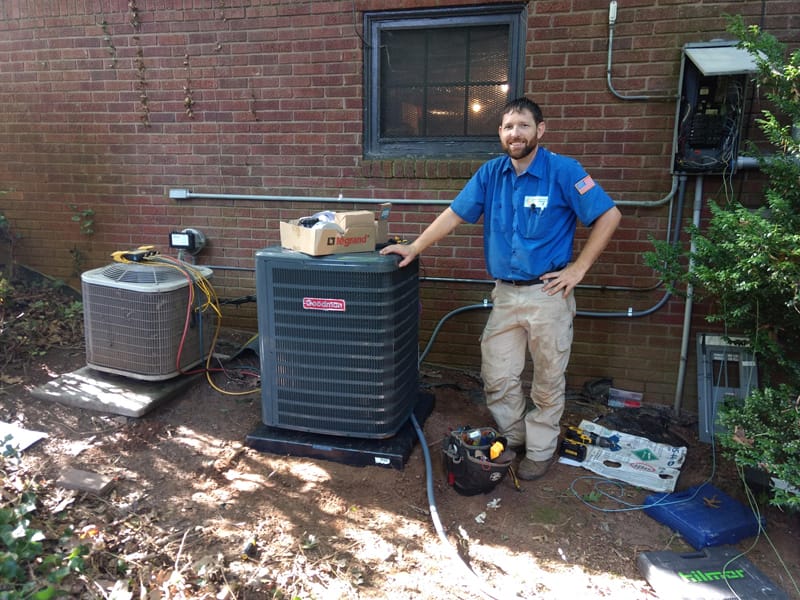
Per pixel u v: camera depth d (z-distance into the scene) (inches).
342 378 124.2
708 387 147.3
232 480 120.9
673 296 155.9
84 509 107.4
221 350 174.7
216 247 188.1
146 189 190.4
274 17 169.5
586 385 164.6
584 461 132.4
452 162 163.5
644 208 154.1
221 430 137.4
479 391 163.0
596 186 112.9
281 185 178.2
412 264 131.0
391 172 168.1
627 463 131.3
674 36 145.0
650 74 147.9
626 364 162.7
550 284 115.9
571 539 108.3
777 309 112.5
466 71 163.2
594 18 148.6
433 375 171.0
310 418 128.0
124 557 96.3
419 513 113.2
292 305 122.7
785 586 98.6
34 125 196.7
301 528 107.6
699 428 145.6
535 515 114.7
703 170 144.3
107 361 149.3
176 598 87.2
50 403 142.5
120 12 180.2
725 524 108.6
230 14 172.2
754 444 106.0
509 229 118.1
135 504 110.8
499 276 121.7
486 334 127.2
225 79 176.4
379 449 125.6
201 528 105.6
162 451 128.6
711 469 131.7
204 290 153.6
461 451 115.7
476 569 100.3
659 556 101.2
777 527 112.7
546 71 153.7
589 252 114.7
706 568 98.1
